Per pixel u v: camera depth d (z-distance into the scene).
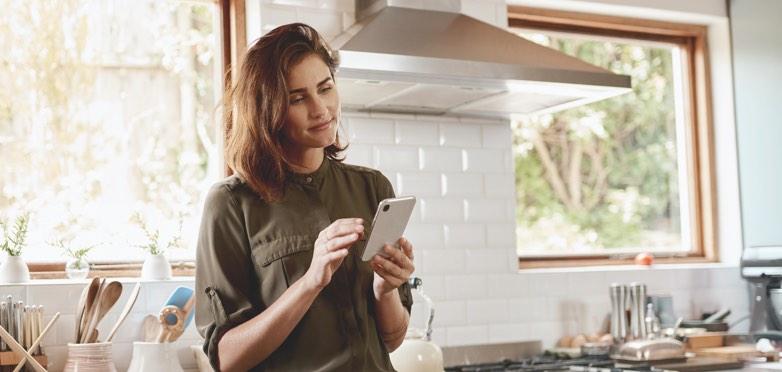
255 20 3.34
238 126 1.86
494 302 3.71
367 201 2.01
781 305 3.87
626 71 4.71
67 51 3.66
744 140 4.25
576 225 4.73
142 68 3.81
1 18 3.53
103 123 3.71
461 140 3.70
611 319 3.78
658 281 4.10
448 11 3.30
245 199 1.88
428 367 2.82
